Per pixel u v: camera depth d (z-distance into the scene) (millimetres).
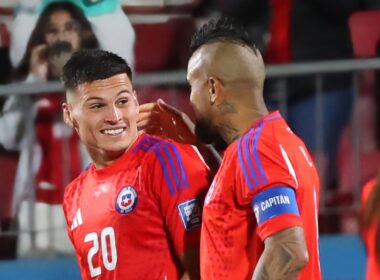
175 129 10695
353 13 17172
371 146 17406
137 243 9938
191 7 17359
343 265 17062
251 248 9125
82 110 9914
